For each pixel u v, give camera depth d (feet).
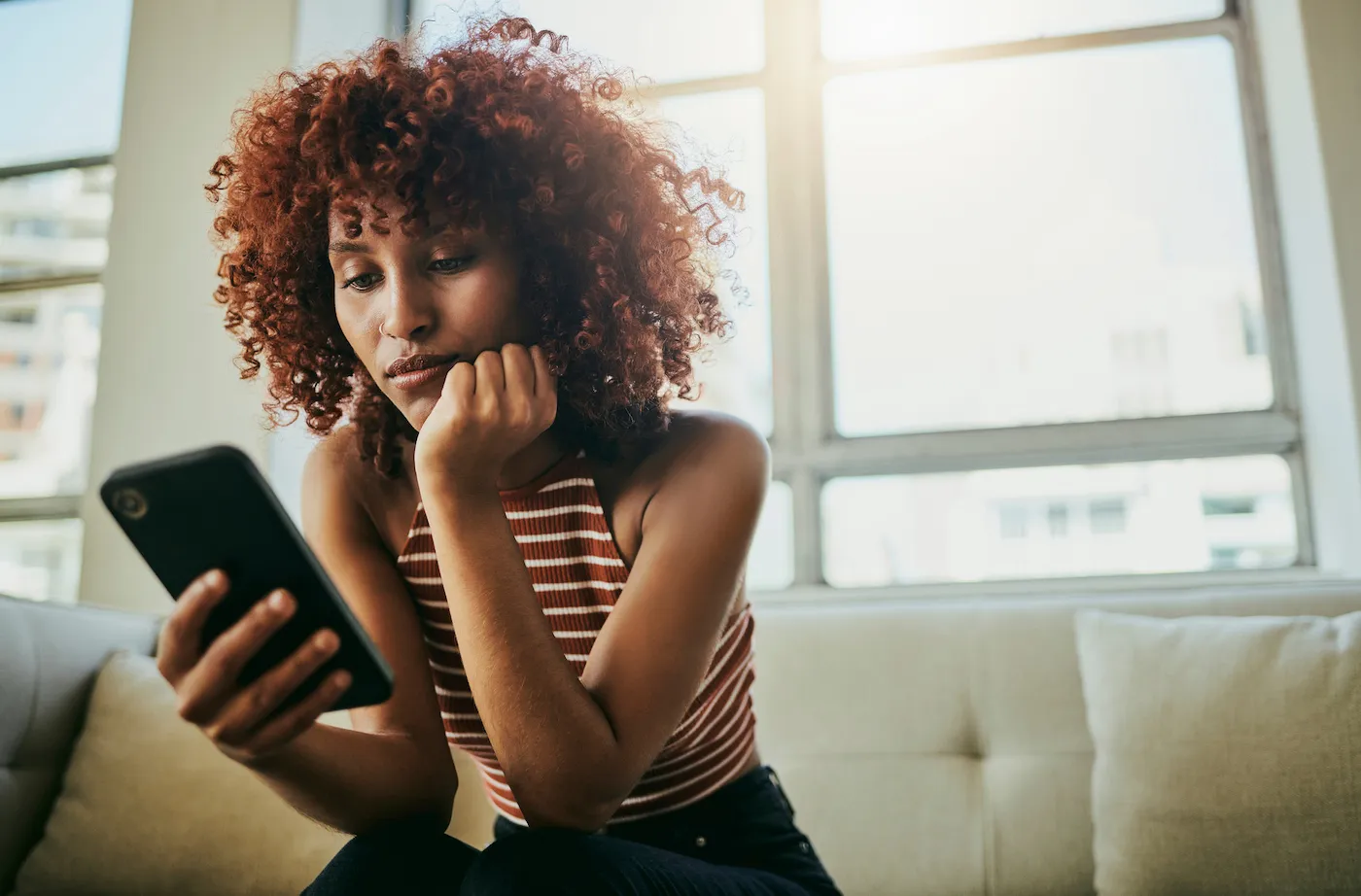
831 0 8.18
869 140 7.95
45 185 8.74
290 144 3.42
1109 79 7.70
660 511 3.18
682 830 3.42
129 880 5.30
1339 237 6.70
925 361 7.59
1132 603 5.77
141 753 5.55
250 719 2.17
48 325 8.47
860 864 5.47
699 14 8.41
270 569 2.12
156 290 7.74
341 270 3.09
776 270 7.86
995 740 5.67
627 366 3.31
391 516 3.52
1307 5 7.06
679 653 2.97
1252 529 7.00
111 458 7.54
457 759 5.84
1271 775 4.74
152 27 8.18
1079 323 7.44
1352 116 6.86
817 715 5.85
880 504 7.48
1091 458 7.23
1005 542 7.27
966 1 7.98
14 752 5.47
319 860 5.28
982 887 5.33
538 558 3.42
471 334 3.02
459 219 2.96
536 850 2.52
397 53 3.23
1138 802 4.88
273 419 4.05
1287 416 7.01
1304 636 4.99
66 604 6.00
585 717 2.74
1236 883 4.68
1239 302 7.25
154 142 7.98
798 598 7.13
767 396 7.75
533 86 3.30
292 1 8.01
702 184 3.79
